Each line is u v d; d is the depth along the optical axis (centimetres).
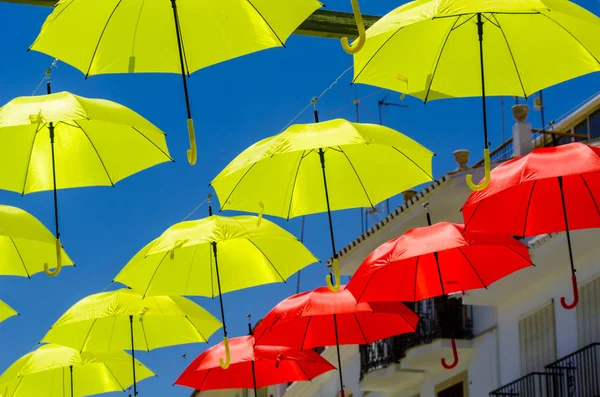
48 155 991
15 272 1197
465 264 1220
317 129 990
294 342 1344
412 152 1073
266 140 1025
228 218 1224
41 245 1202
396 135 1021
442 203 2323
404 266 1225
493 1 734
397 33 817
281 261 1260
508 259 1220
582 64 814
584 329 2059
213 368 1479
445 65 824
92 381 1628
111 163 1002
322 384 3178
